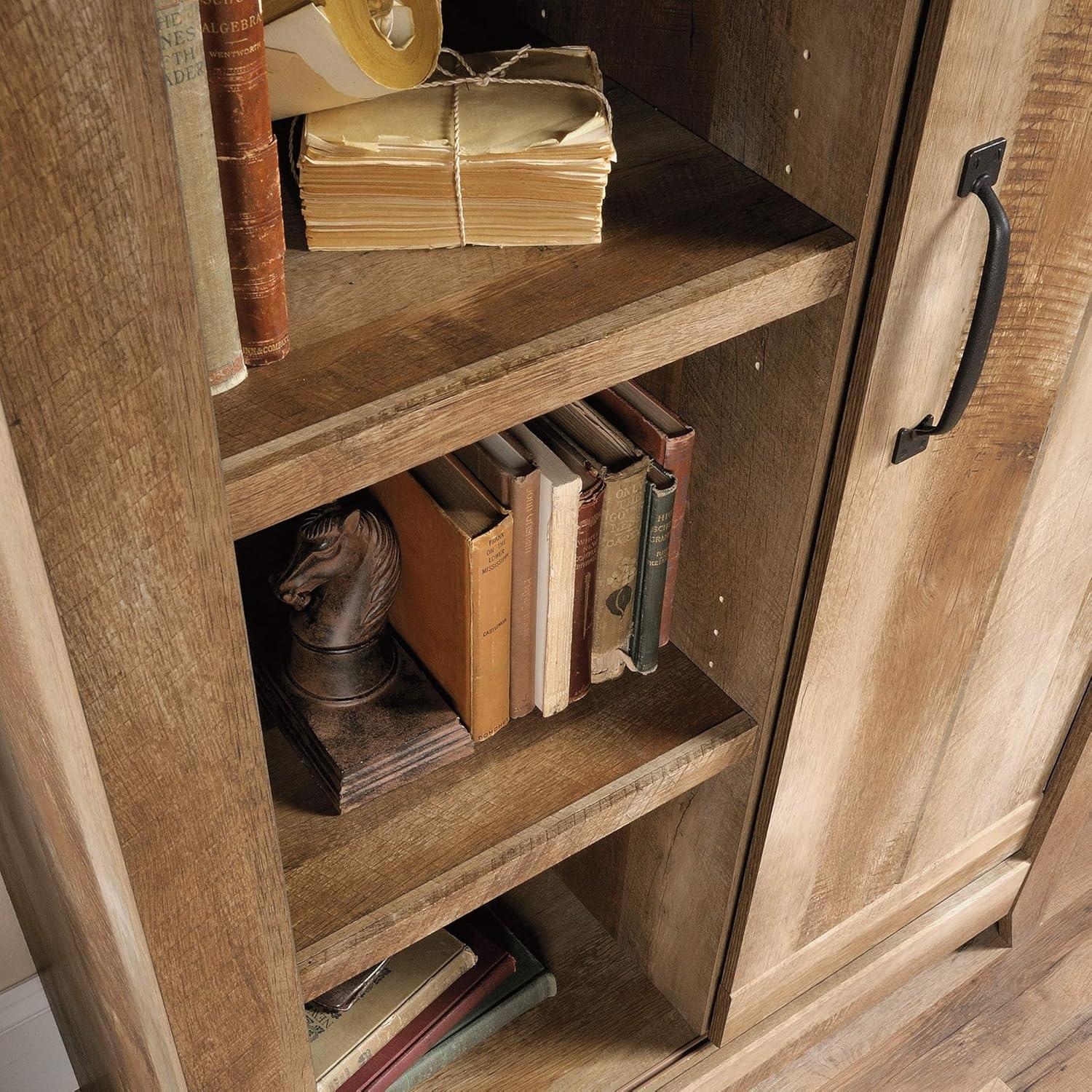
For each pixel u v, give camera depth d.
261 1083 0.87
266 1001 0.81
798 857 1.21
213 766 0.66
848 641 1.03
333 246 0.77
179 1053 0.78
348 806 0.98
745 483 0.97
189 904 0.71
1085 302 0.94
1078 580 1.21
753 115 0.83
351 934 0.90
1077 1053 1.54
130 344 0.50
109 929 0.83
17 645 0.68
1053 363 0.96
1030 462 1.03
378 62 0.71
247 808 0.69
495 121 0.76
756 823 1.15
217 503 0.57
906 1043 1.54
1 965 1.39
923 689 1.16
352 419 0.66
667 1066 1.37
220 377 0.66
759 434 0.94
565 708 1.08
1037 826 1.52
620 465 0.96
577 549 0.97
